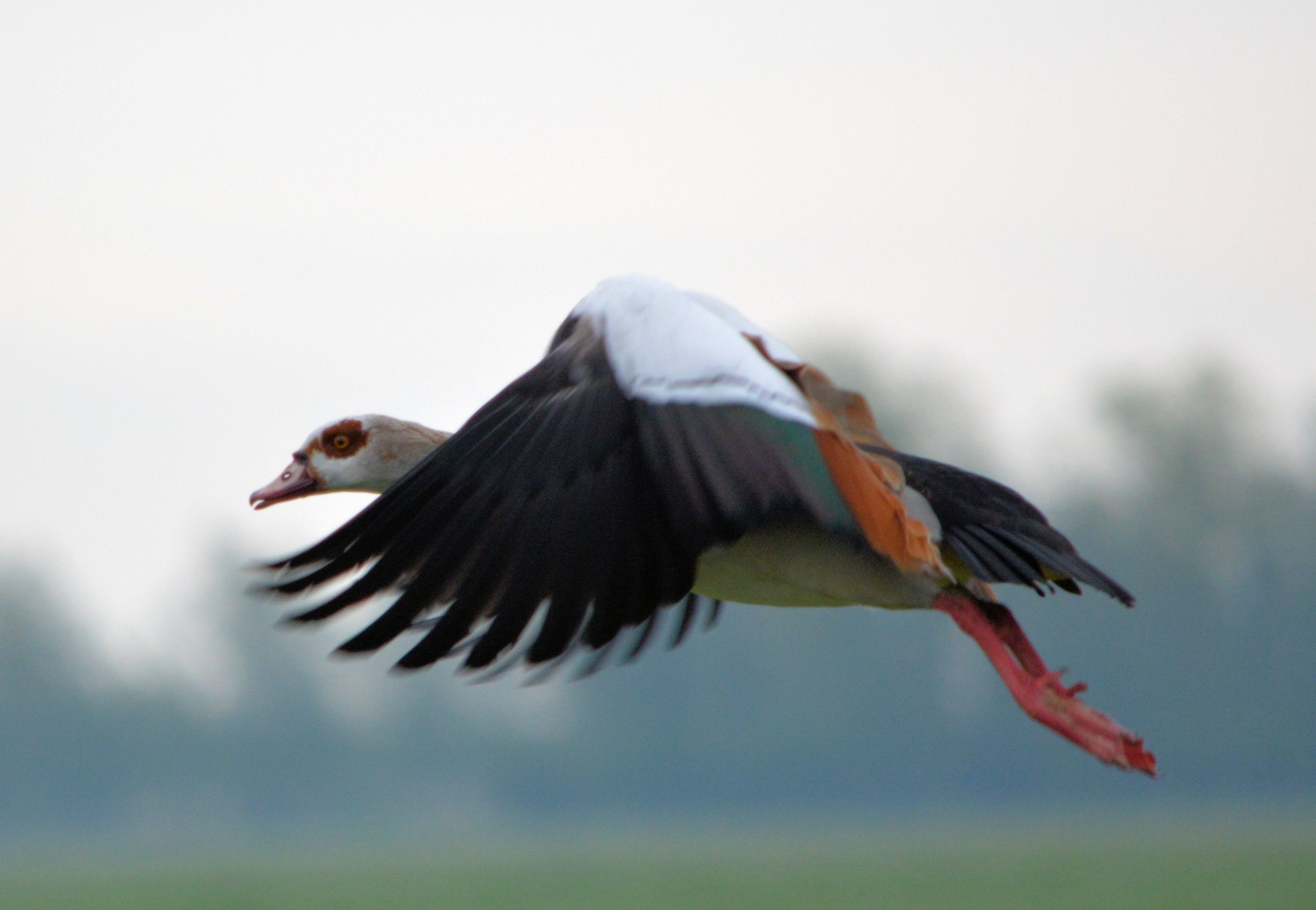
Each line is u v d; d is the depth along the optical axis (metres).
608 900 30.36
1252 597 54.12
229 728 76.25
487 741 73.38
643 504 3.19
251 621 73.62
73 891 37.66
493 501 3.24
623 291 3.47
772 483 3.16
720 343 3.28
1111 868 34.28
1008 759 61.12
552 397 3.35
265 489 5.77
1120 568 53.22
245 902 32.75
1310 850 38.31
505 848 55.94
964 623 3.87
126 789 77.38
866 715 60.03
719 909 27.78
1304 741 54.41
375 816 76.25
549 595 3.16
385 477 5.86
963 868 36.03
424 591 3.16
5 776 76.75
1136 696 54.34
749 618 59.72
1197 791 58.44
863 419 4.60
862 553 3.95
